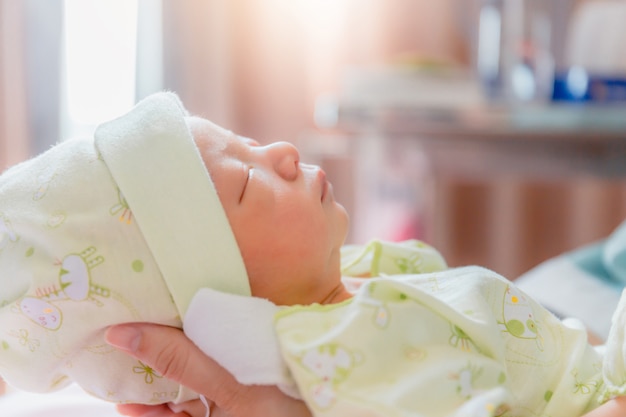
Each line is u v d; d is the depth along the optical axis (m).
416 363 0.75
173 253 0.80
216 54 2.48
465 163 1.73
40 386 0.89
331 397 0.71
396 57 2.53
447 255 2.73
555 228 2.76
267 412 0.78
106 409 1.01
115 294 0.81
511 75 1.97
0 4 1.99
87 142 0.88
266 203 0.85
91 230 0.81
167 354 0.79
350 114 1.88
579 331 0.88
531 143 1.66
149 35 2.38
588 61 1.87
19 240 0.83
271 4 2.63
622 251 1.31
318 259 0.87
